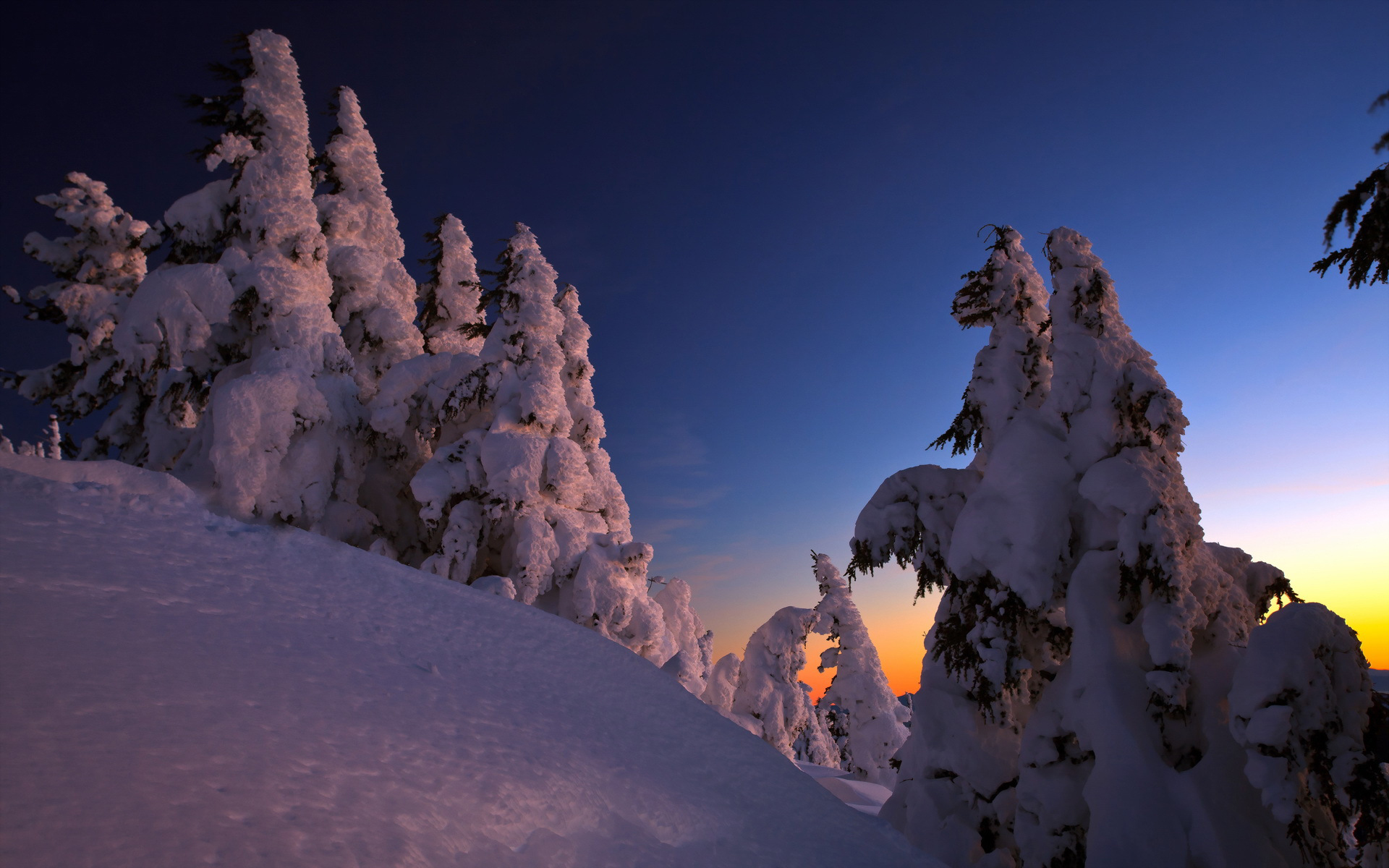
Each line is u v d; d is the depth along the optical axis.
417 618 12.20
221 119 25.47
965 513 15.84
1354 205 6.94
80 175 27.06
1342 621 12.08
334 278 26.86
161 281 21.50
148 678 6.85
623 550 23.58
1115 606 14.09
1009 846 14.87
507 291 25.09
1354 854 12.28
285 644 9.03
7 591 7.62
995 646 14.87
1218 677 13.03
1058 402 15.60
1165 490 13.88
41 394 25.92
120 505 11.33
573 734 10.56
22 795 4.68
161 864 4.53
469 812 6.97
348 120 30.19
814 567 35.25
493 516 22.42
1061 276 15.98
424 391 25.50
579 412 27.14
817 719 40.03
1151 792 11.99
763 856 9.92
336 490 22.55
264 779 5.92
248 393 19.53
